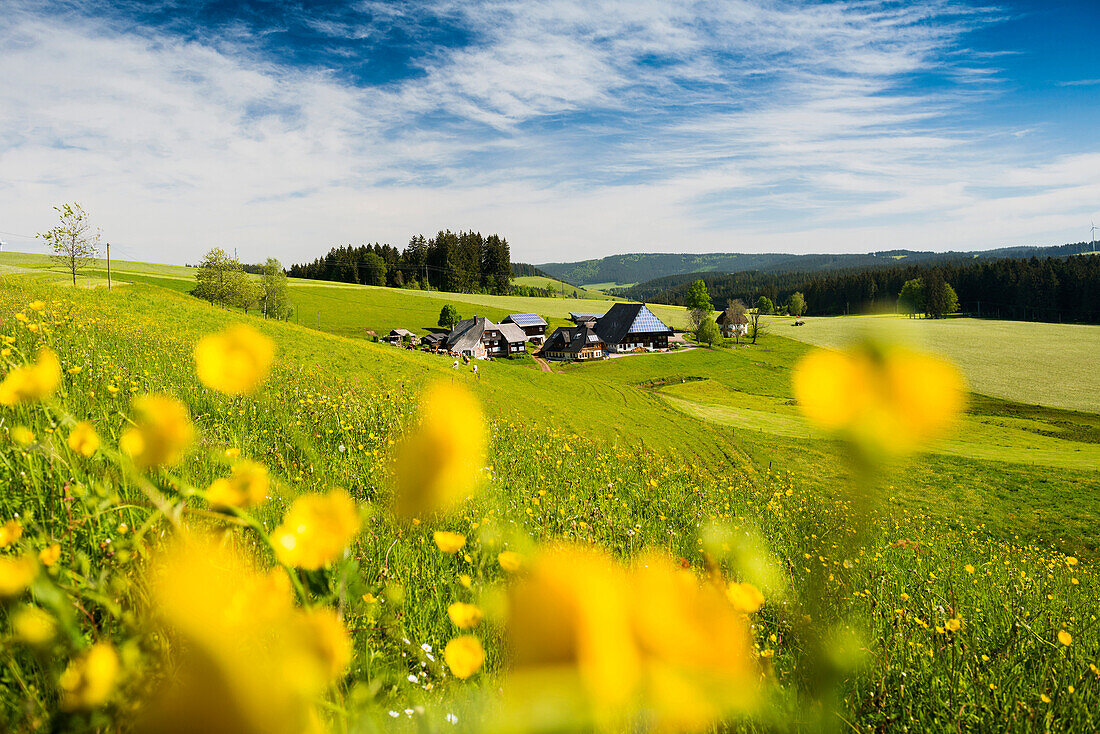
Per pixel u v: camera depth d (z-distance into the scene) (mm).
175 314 37156
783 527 5992
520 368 62656
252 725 381
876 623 3012
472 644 857
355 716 956
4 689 1049
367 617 1744
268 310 102938
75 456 1567
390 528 2762
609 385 67625
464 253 196875
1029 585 6641
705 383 86750
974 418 56062
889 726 2230
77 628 1050
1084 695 2879
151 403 649
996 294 134875
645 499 7516
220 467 1957
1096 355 87562
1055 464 39188
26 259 118500
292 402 7359
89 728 779
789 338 122000
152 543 1062
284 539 618
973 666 3018
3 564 1069
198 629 406
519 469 7406
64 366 5004
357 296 138000
